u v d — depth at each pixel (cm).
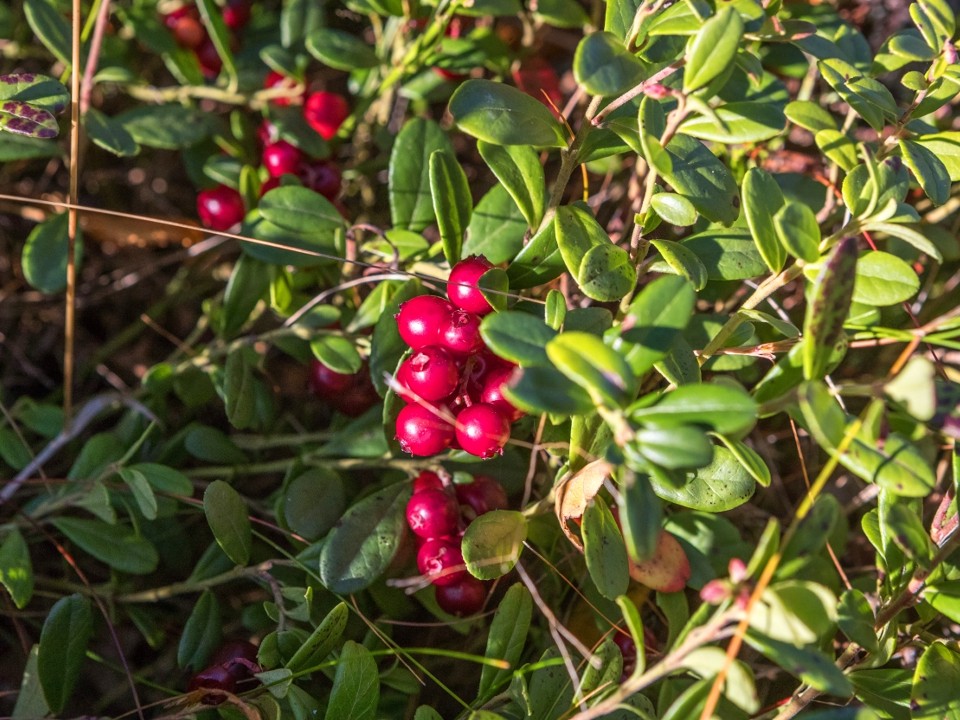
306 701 14
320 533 16
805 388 11
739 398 11
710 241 16
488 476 17
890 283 14
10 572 16
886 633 14
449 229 15
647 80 14
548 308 13
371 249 18
